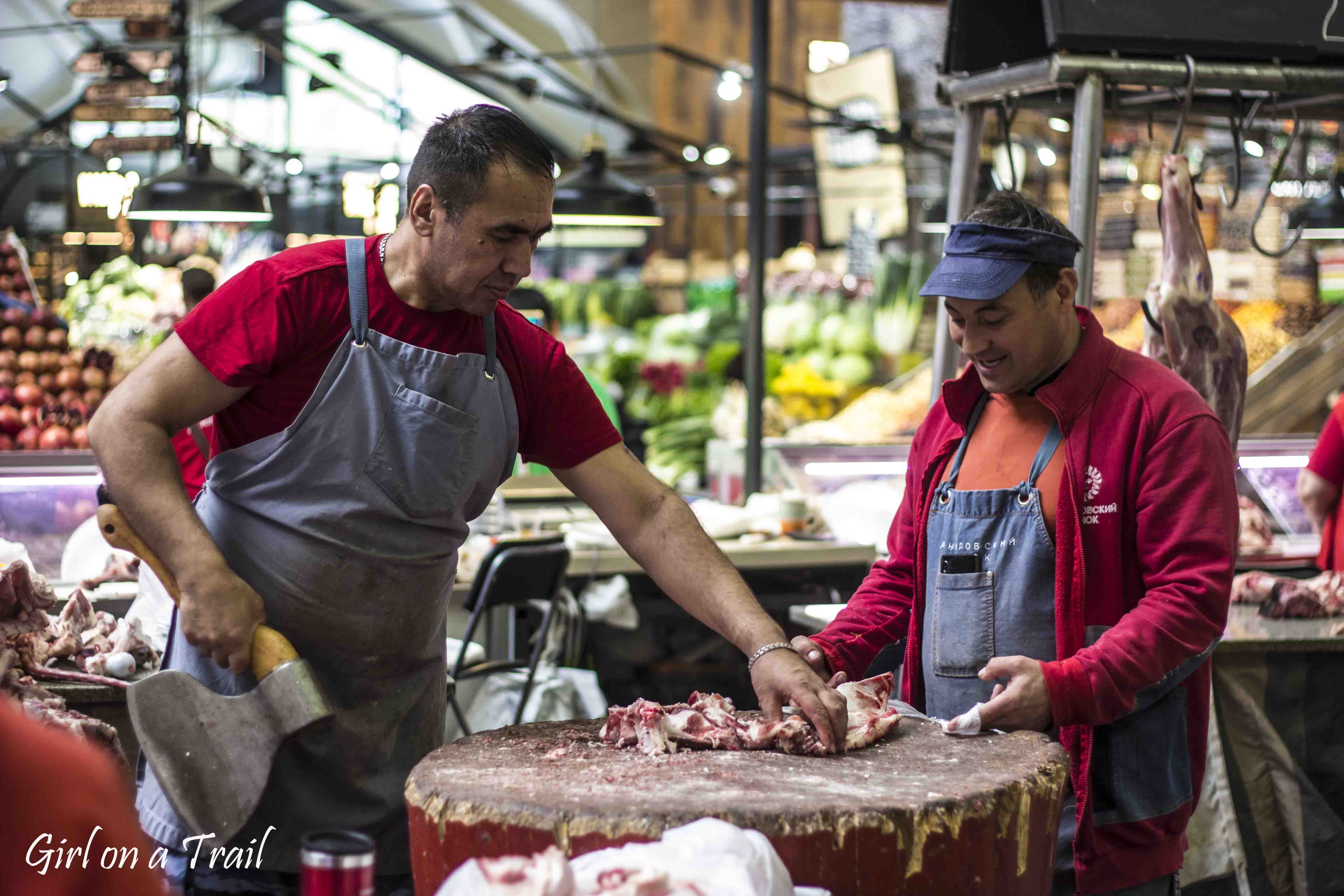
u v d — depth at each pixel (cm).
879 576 238
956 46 305
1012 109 297
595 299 948
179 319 589
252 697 165
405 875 197
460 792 145
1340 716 298
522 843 137
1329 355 561
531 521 528
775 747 170
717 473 612
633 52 690
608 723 172
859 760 164
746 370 573
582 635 473
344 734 190
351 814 191
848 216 838
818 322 802
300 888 185
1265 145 405
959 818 142
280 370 182
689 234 954
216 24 899
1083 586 203
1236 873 290
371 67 1023
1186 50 274
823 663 220
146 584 289
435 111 989
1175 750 205
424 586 194
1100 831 201
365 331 182
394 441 184
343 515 184
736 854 121
